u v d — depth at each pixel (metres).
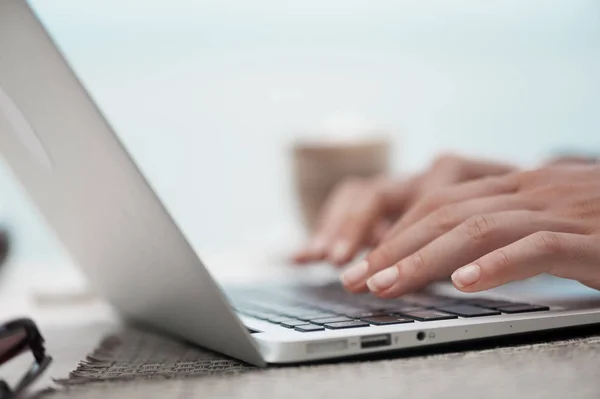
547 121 1.84
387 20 1.84
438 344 0.46
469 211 0.60
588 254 0.53
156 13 1.74
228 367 0.45
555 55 1.84
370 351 0.44
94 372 0.44
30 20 0.37
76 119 0.39
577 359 0.43
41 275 1.28
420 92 1.85
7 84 0.42
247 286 0.84
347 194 1.17
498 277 0.52
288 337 0.44
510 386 0.37
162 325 0.58
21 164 0.52
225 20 1.78
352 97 1.83
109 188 0.42
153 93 1.76
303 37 1.82
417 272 0.56
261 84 1.81
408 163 1.82
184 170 1.79
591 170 0.66
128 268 0.51
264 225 1.80
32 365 0.48
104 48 1.72
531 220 0.57
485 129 1.85
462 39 1.84
